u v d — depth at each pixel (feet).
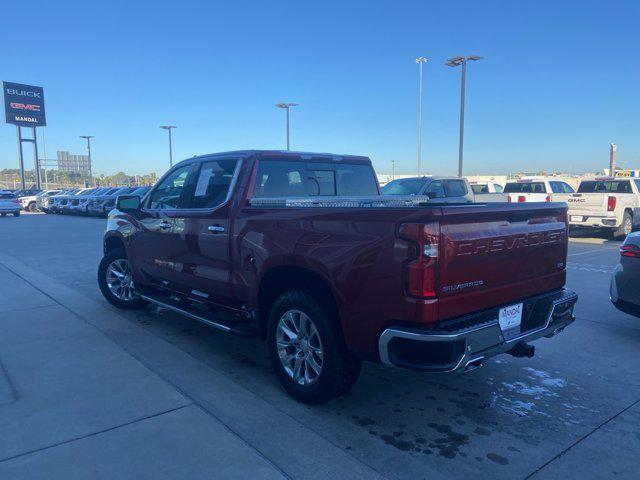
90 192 106.32
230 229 14.90
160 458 10.40
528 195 54.19
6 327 19.53
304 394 12.93
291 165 16.31
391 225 10.62
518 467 10.35
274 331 13.64
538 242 12.78
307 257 12.32
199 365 15.78
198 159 17.33
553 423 12.27
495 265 11.57
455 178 46.26
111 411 12.46
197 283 16.65
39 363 15.70
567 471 10.21
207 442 11.07
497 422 12.34
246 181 15.12
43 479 9.63
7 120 207.62
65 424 11.77
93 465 10.12
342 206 11.72
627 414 12.78
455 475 10.03
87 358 16.20
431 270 10.25
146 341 18.03
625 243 18.65
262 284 14.08
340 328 12.26
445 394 13.98
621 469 10.30
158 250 18.60
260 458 10.49
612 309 22.88
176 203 17.98
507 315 11.93
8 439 11.08
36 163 217.15
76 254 40.55
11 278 29.63
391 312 10.69
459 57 85.10
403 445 11.18
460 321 10.91
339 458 10.58
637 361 16.49
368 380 14.98
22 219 92.17
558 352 17.33
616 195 49.16
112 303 22.35
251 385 14.32
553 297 13.37
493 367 16.01
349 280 11.41
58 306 22.91
